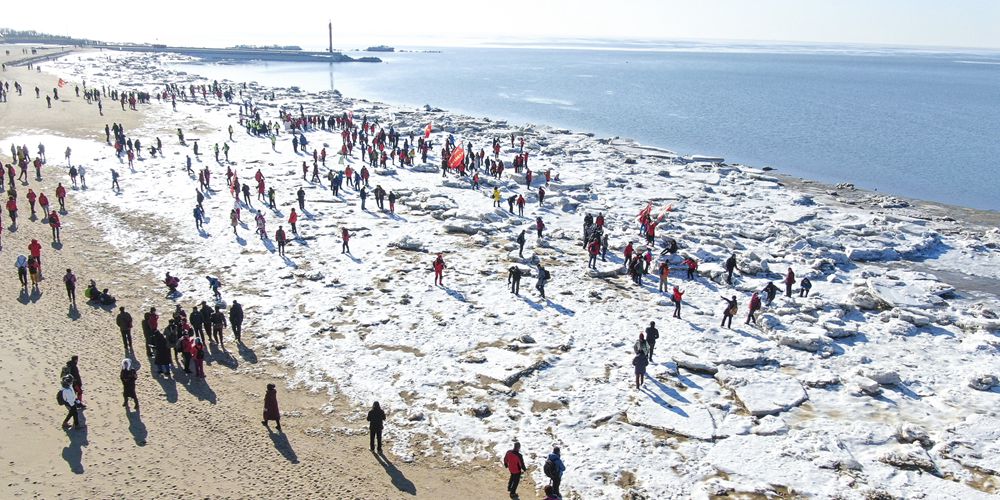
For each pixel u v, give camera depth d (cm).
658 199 5350
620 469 1953
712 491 1853
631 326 2941
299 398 2277
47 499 1698
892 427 2195
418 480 1895
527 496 1844
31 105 8100
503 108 12412
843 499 1831
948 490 1877
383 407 2247
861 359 2733
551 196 5053
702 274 3669
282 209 4409
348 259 3578
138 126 7238
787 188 6219
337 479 1880
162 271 3319
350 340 2689
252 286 3189
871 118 11862
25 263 2977
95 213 4153
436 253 3725
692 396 2367
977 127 10950
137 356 2481
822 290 3584
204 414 2145
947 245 4616
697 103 13850
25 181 4725
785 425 2194
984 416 2277
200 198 4091
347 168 5050
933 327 3134
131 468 1852
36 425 2005
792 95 16000
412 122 8650
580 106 12925
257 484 1834
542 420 2192
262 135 7131
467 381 2409
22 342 2502
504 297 3181
